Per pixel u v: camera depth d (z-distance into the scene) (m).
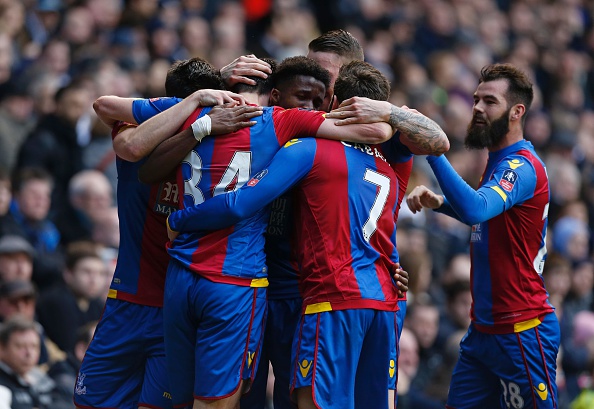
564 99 67.75
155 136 20.48
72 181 37.28
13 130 40.78
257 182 19.88
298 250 20.55
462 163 50.88
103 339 22.33
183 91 21.80
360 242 20.34
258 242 20.48
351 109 20.39
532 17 74.69
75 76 43.69
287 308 21.53
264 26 60.03
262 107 20.61
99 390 22.36
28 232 35.28
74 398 22.69
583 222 51.09
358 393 20.77
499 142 23.81
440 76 61.31
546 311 23.61
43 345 29.61
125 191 22.14
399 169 21.50
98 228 36.69
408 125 20.55
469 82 63.03
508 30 73.19
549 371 23.50
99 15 51.19
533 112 61.72
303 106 21.33
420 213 43.78
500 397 24.00
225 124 20.31
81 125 39.75
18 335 27.66
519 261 23.38
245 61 21.69
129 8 52.50
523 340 23.30
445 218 45.84
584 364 37.41
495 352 23.58
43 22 50.19
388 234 20.81
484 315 23.69
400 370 32.75
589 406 31.69
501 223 23.31
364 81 21.11
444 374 32.59
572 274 42.59
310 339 20.05
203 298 20.00
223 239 20.12
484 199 22.25
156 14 53.94
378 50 60.47
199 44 52.97
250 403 22.30
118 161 22.28
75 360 29.78
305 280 20.34
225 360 20.05
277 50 57.53
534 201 23.34
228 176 20.25
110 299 22.41
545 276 41.19
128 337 22.11
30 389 27.95
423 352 35.09
